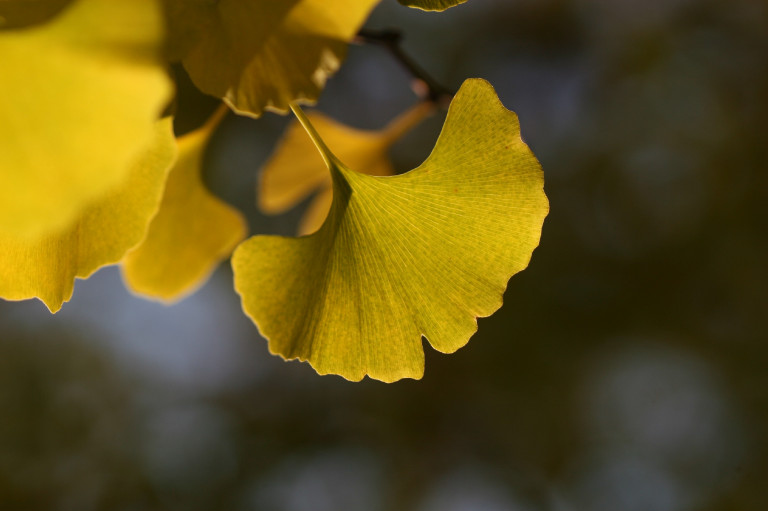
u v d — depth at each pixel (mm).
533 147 1939
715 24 1891
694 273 1688
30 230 397
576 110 1957
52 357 1955
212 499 2045
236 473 2088
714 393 1748
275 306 448
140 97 399
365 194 452
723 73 1831
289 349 448
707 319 1683
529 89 2018
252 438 2135
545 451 1864
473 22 2008
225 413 2178
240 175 1585
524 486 1938
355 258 452
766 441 1671
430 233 449
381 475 2098
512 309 1655
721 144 1753
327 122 548
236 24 440
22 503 1820
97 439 1987
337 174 452
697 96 1822
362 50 1903
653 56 1891
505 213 446
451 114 448
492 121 446
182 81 471
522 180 445
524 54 2039
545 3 1998
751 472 1698
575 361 1680
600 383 1755
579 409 1774
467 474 1992
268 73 442
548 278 1686
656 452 1825
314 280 450
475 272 448
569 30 2012
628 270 1703
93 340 2035
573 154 1876
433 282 449
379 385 2016
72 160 397
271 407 2178
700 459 1777
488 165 446
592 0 1986
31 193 397
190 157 496
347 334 451
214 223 517
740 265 1658
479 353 1726
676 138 1797
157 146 431
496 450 1933
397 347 450
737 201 1693
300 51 445
